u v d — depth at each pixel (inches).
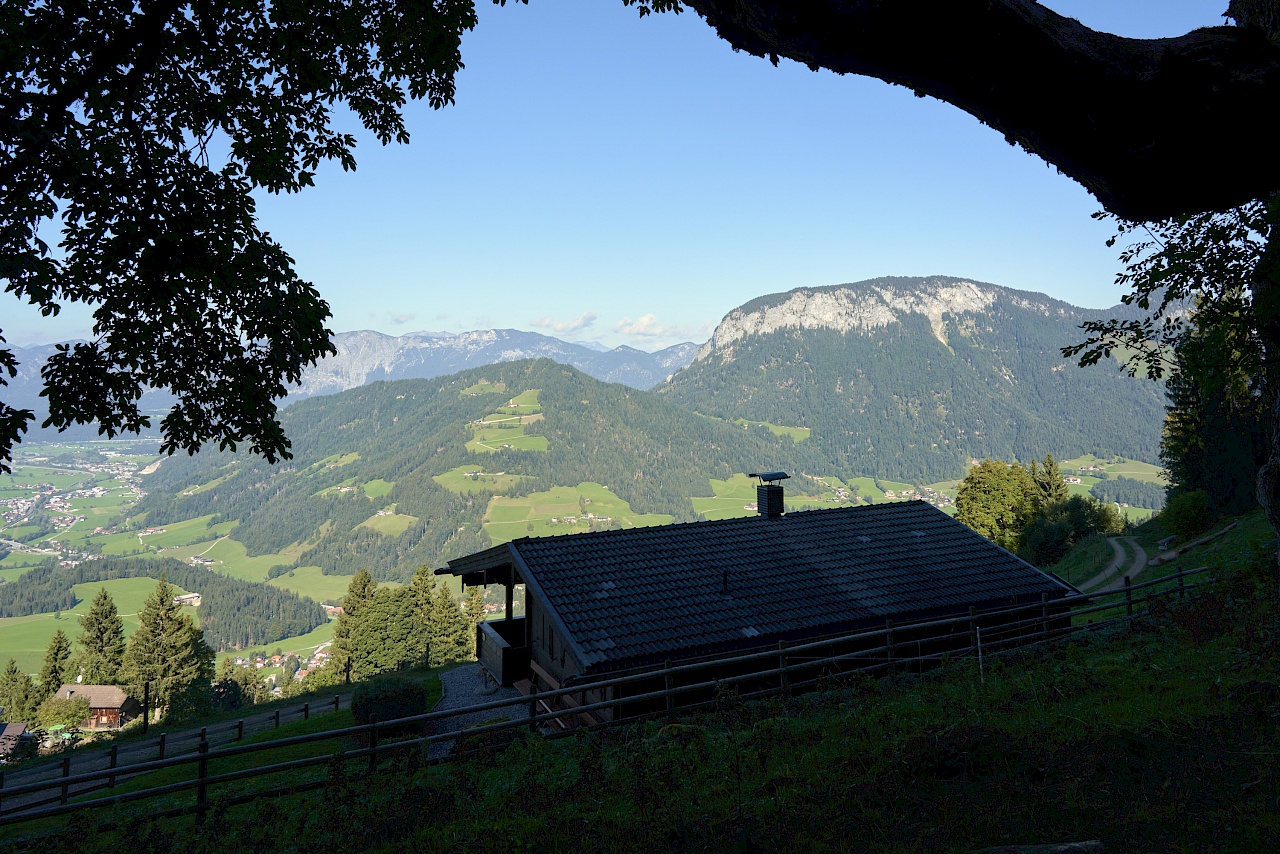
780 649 462.0
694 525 799.1
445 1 325.4
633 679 408.5
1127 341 384.5
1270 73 115.3
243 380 327.9
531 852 233.5
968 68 118.6
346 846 262.5
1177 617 484.7
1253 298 319.6
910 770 249.1
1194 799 201.0
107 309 297.7
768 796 255.8
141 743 1432.1
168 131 328.5
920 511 856.3
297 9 303.1
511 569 863.1
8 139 248.7
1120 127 123.4
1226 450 1557.6
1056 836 192.7
